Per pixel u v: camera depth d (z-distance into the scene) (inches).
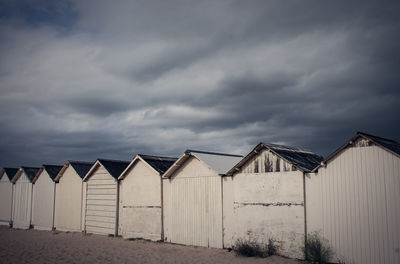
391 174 439.8
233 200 608.7
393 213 433.7
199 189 665.0
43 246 695.7
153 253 596.4
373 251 445.1
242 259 527.2
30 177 1092.5
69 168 973.8
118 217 823.7
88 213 900.6
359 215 461.4
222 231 619.8
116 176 839.1
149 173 762.2
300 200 520.1
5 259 566.6
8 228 1088.2
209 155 711.7
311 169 541.0
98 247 672.4
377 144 450.3
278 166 551.8
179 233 689.6
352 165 473.7
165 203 724.7
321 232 494.0
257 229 566.3
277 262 498.0
